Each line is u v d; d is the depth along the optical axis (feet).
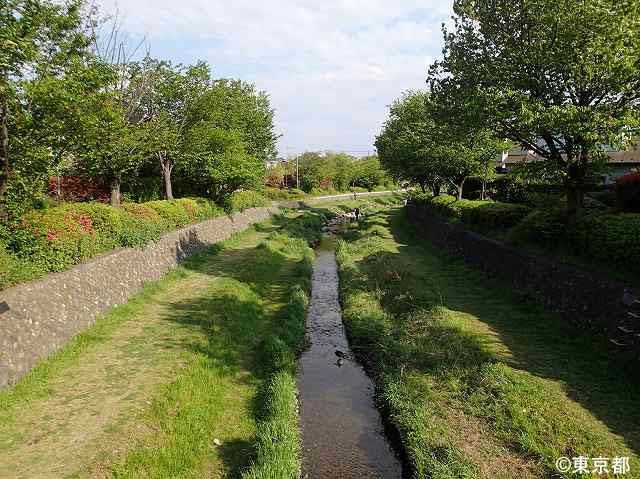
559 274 37.47
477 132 46.42
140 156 56.59
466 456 21.39
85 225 40.75
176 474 20.42
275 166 200.23
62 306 32.89
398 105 118.01
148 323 38.91
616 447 20.57
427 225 91.91
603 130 33.88
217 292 48.85
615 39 31.99
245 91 109.19
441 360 31.27
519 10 39.24
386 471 23.36
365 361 36.63
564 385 26.17
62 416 23.91
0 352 25.50
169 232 62.08
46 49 34.83
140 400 25.71
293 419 26.78
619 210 46.80
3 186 31.78
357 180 267.80
